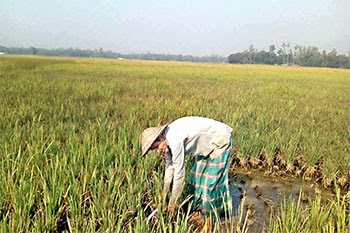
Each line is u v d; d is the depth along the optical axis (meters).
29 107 7.11
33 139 4.93
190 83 17.00
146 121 6.69
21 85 11.41
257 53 132.62
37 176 3.66
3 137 4.84
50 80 14.50
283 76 30.02
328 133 6.83
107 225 3.05
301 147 5.92
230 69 43.38
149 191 3.84
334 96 13.68
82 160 4.18
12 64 27.70
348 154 5.50
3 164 3.81
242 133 6.26
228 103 9.95
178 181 3.20
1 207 3.23
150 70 29.62
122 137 5.22
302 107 10.07
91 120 6.89
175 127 3.21
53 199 3.29
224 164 3.46
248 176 5.39
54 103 8.39
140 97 10.48
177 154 3.09
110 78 17.75
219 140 3.35
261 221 3.88
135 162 4.59
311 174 5.46
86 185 3.76
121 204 3.30
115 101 9.58
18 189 3.36
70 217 3.47
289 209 3.38
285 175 5.52
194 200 3.66
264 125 7.08
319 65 116.31
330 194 4.83
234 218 3.88
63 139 5.46
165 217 3.40
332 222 3.33
